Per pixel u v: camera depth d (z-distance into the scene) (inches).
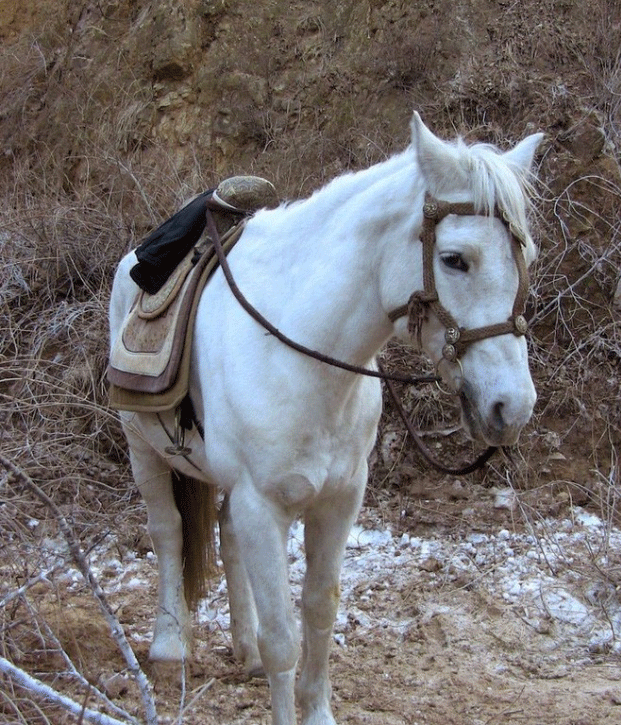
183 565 158.6
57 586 162.4
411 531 203.2
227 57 315.0
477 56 277.6
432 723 136.5
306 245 122.3
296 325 118.0
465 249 104.0
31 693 129.6
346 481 122.8
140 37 327.3
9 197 295.1
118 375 142.1
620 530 199.5
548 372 229.0
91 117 324.2
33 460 185.6
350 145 281.1
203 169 293.6
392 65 288.5
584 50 272.4
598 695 142.8
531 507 202.5
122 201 270.2
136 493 214.4
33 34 367.6
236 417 119.9
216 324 127.8
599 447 220.1
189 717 137.7
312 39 311.6
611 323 233.5
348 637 164.2
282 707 120.8
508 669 153.9
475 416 105.3
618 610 169.5
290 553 197.6
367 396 123.0
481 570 185.2
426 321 109.5
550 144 252.1
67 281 264.7
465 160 106.3
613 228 239.3
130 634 163.8
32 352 239.5
